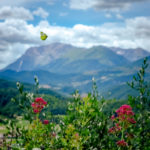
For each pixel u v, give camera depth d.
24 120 1.34
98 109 1.35
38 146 1.34
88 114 1.34
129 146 1.39
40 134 1.37
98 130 1.37
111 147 1.37
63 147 1.39
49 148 1.37
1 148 1.30
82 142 1.33
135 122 1.38
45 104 1.37
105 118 1.37
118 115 1.39
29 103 1.36
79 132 1.35
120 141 1.37
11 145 1.32
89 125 1.38
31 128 1.36
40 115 1.38
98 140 1.36
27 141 1.34
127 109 1.38
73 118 1.38
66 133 1.38
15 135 1.33
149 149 1.38
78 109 1.36
